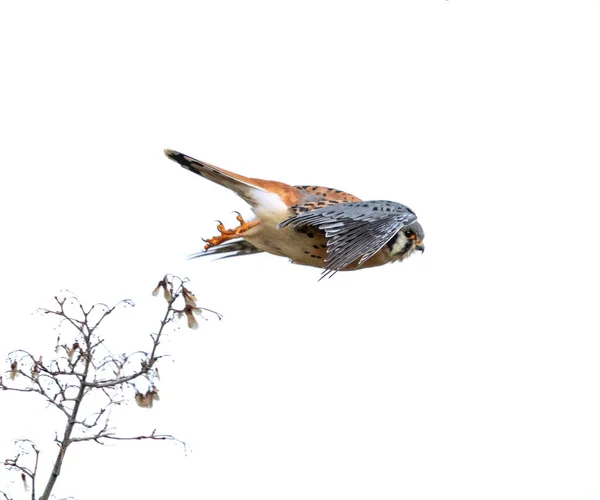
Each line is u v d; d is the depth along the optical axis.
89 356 8.09
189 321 8.62
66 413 8.02
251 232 12.87
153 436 8.31
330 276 10.93
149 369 8.14
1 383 8.07
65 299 8.27
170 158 12.55
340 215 11.62
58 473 7.98
